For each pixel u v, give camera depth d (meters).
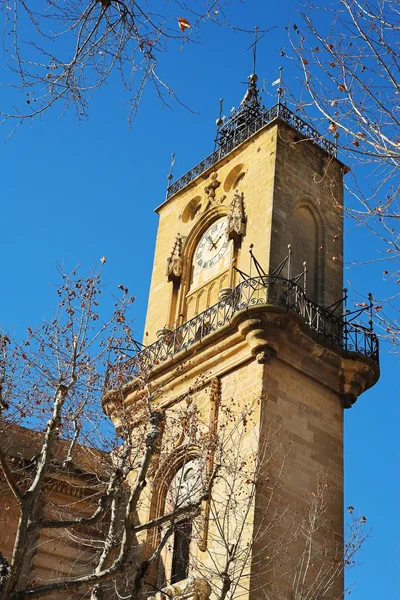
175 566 35.53
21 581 34.31
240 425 35.16
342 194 45.09
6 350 26.53
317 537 34.25
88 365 26.78
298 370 37.06
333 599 33.25
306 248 41.84
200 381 37.88
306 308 38.44
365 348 39.16
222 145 47.59
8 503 35.38
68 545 35.88
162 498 36.66
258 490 32.97
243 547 31.98
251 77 51.41
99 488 36.34
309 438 36.06
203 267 44.19
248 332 36.31
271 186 41.78
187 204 47.09
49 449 21.55
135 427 31.48
